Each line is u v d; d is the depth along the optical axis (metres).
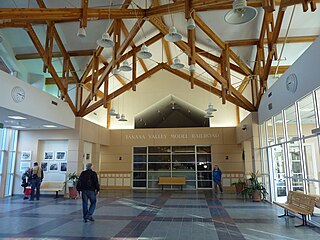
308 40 8.19
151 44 11.62
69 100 10.99
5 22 8.27
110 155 14.96
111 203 9.00
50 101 9.46
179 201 9.50
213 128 14.41
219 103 14.78
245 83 12.24
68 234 4.92
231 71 11.95
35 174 9.88
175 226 5.59
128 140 14.96
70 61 11.16
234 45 9.41
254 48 9.64
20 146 11.55
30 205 8.48
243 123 12.16
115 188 14.61
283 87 7.57
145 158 14.90
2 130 10.88
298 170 6.82
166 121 16.09
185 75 12.65
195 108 15.12
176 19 9.37
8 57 10.20
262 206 8.32
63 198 10.25
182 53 12.61
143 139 14.85
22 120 9.16
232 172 13.90
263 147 9.88
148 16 7.51
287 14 7.39
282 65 9.79
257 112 10.52
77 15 6.88
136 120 15.36
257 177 9.98
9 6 8.54
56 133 11.41
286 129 7.57
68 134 11.32
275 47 7.99
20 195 11.05
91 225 5.66
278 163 8.52
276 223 5.88
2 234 4.91
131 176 14.68
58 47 10.41
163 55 13.50
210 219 6.32
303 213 5.28
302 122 6.48
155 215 6.82
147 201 9.51
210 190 13.57
